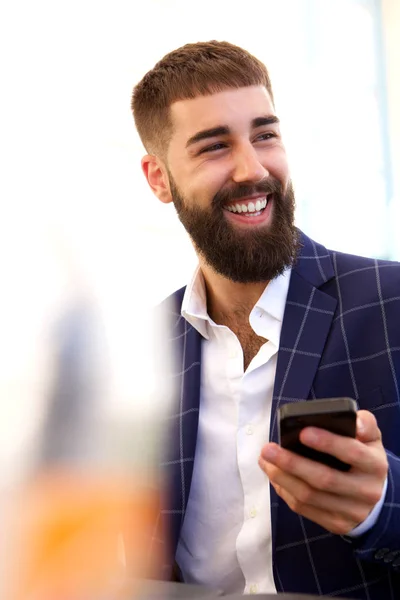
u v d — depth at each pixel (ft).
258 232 3.64
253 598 1.17
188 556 3.34
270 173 3.77
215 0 7.89
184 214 4.01
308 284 3.61
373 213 9.20
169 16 7.13
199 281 3.90
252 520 3.24
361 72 9.48
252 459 3.29
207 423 3.50
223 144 3.83
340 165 9.03
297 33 8.95
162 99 4.03
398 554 2.51
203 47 4.00
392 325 3.33
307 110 8.87
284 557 3.01
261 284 3.69
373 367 3.26
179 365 3.64
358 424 2.06
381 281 3.51
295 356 3.34
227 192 3.73
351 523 2.19
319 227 8.77
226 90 3.81
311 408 1.83
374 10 9.75
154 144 4.25
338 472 1.98
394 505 2.45
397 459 2.67
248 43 8.30
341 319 3.43
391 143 9.51
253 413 3.40
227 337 3.60
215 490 3.37
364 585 2.89
